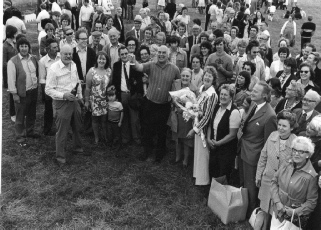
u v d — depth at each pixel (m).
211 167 6.20
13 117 8.61
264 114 5.41
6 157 7.20
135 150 7.75
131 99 7.57
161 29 11.90
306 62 7.29
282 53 8.60
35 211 5.81
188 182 6.70
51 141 7.90
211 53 8.69
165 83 6.90
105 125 7.78
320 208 4.69
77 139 7.39
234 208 5.52
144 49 7.83
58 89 6.80
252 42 8.20
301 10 25.27
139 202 6.11
